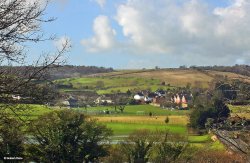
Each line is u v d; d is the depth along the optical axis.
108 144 74.31
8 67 8.06
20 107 8.30
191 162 62.81
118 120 124.44
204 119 86.75
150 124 117.75
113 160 73.31
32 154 58.88
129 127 110.12
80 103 166.12
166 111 162.00
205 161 55.16
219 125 21.11
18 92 8.00
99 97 189.75
